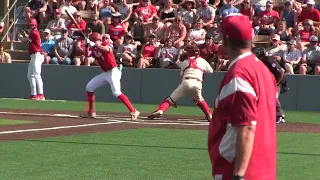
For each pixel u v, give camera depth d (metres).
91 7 76.25
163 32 72.00
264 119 12.95
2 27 80.50
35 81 69.44
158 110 48.69
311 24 67.81
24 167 27.72
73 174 26.44
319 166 29.62
